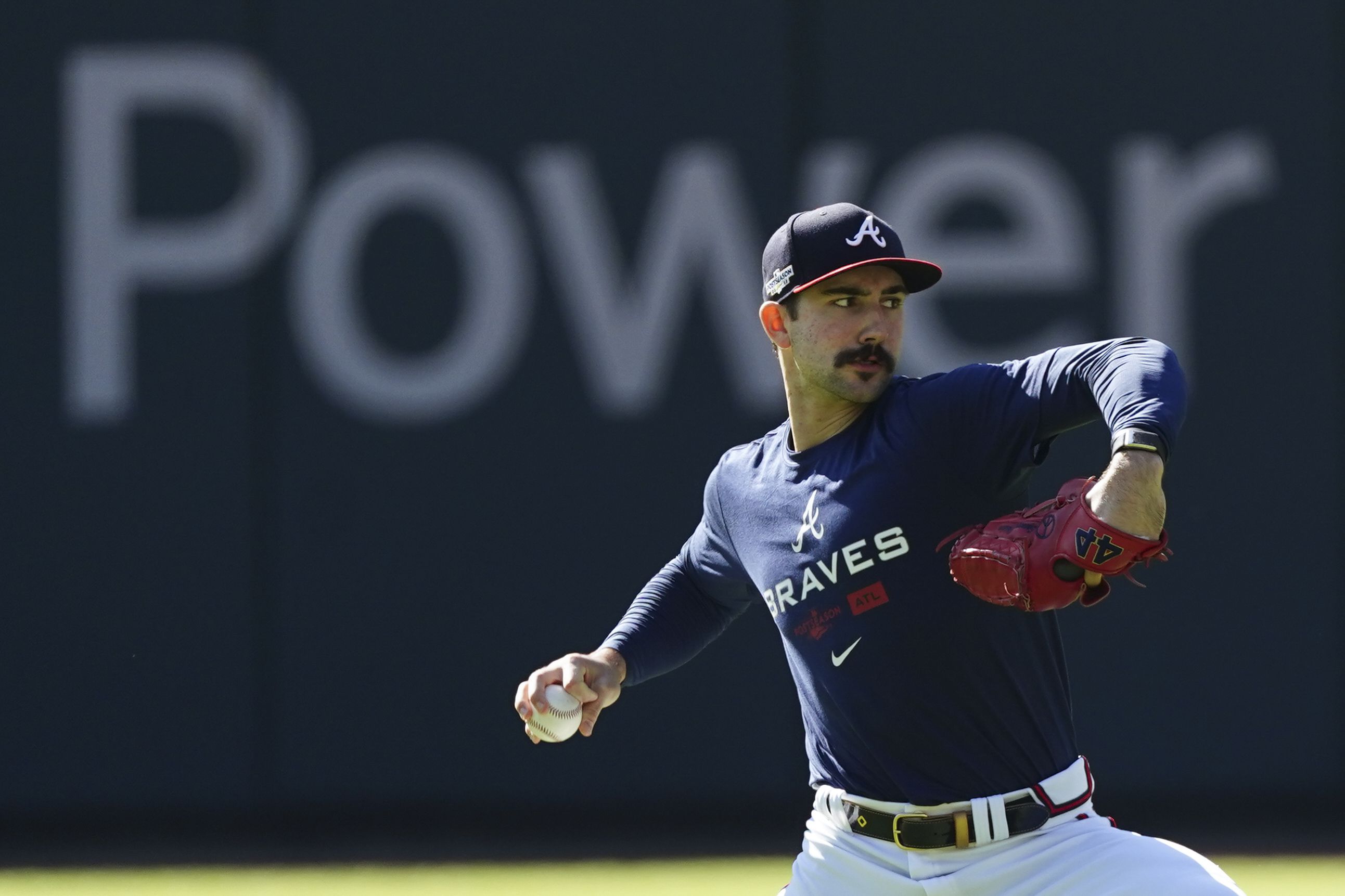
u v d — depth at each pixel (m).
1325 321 25.31
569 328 26.00
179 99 26.20
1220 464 25.33
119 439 25.98
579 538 25.83
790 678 25.67
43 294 26.09
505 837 25.48
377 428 26.03
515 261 26.08
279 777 25.78
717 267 25.91
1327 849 23.45
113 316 26.08
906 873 9.04
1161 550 7.34
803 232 8.77
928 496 8.54
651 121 26.08
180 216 26.16
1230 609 25.22
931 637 8.66
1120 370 7.47
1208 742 25.14
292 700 25.83
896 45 25.89
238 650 25.86
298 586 25.89
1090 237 25.59
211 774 25.78
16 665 25.81
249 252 26.11
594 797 25.75
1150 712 25.22
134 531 25.89
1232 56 25.58
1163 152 25.56
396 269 26.11
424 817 25.84
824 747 9.42
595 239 26.05
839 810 9.33
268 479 25.98
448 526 25.91
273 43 26.22
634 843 24.89
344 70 26.20
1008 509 8.59
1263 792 25.08
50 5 26.25
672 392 25.91
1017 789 8.82
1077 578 7.57
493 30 26.19
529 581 25.86
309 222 26.14
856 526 8.73
